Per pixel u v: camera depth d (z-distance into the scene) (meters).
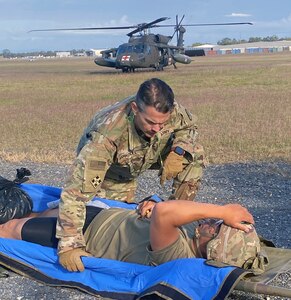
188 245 3.82
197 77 31.58
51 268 4.20
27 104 19.16
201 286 3.55
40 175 8.24
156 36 37.09
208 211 3.57
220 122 13.23
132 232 4.02
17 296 4.03
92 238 4.16
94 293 3.97
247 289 3.52
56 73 41.31
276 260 3.91
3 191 4.80
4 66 64.31
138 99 3.74
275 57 69.56
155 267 3.81
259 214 6.17
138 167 4.29
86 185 3.92
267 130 11.72
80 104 18.81
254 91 22.27
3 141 11.21
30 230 4.35
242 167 8.45
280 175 7.96
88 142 3.98
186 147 4.29
